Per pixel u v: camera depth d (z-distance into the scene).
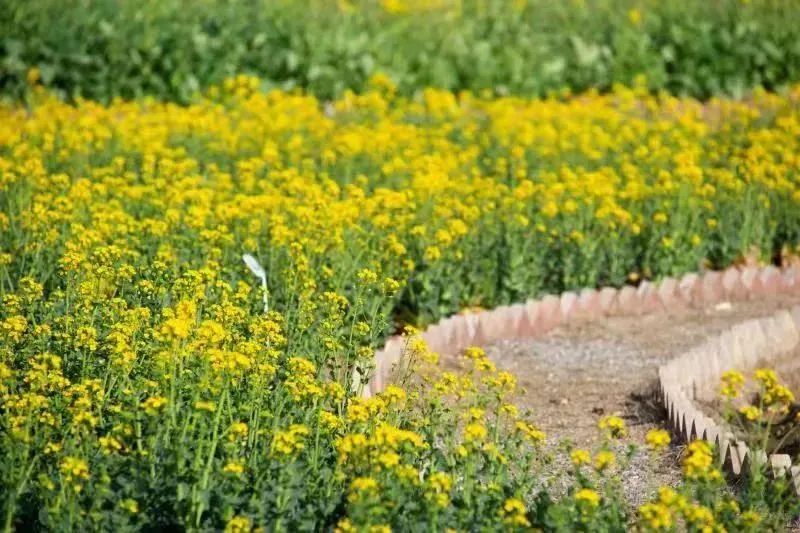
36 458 7.66
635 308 14.88
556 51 26.56
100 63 23.38
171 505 7.42
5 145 17.61
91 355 9.10
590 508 7.09
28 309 10.25
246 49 24.44
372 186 16.67
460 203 14.73
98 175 15.81
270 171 16.77
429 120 21.36
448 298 13.54
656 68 26.36
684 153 17.31
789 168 17.62
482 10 27.94
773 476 9.12
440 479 7.24
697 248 15.48
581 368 12.84
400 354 12.00
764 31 26.52
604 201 15.14
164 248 12.07
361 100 21.47
